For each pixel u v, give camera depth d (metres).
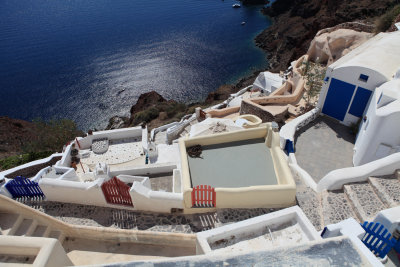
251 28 81.62
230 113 26.50
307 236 7.66
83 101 53.56
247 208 10.11
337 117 18.06
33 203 11.61
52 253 5.68
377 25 25.89
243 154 11.69
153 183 12.53
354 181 10.90
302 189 11.80
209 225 9.84
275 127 11.12
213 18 90.38
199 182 10.55
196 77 59.84
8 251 5.82
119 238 9.42
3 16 95.25
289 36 62.91
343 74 16.45
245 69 62.28
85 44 73.62
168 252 9.20
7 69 62.34
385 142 12.82
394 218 7.91
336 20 48.22
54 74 60.81
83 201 11.34
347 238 4.84
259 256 4.57
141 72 61.59
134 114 45.34
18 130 41.03
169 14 95.50
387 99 12.85
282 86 27.28
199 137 12.06
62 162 18.66
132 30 82.44
